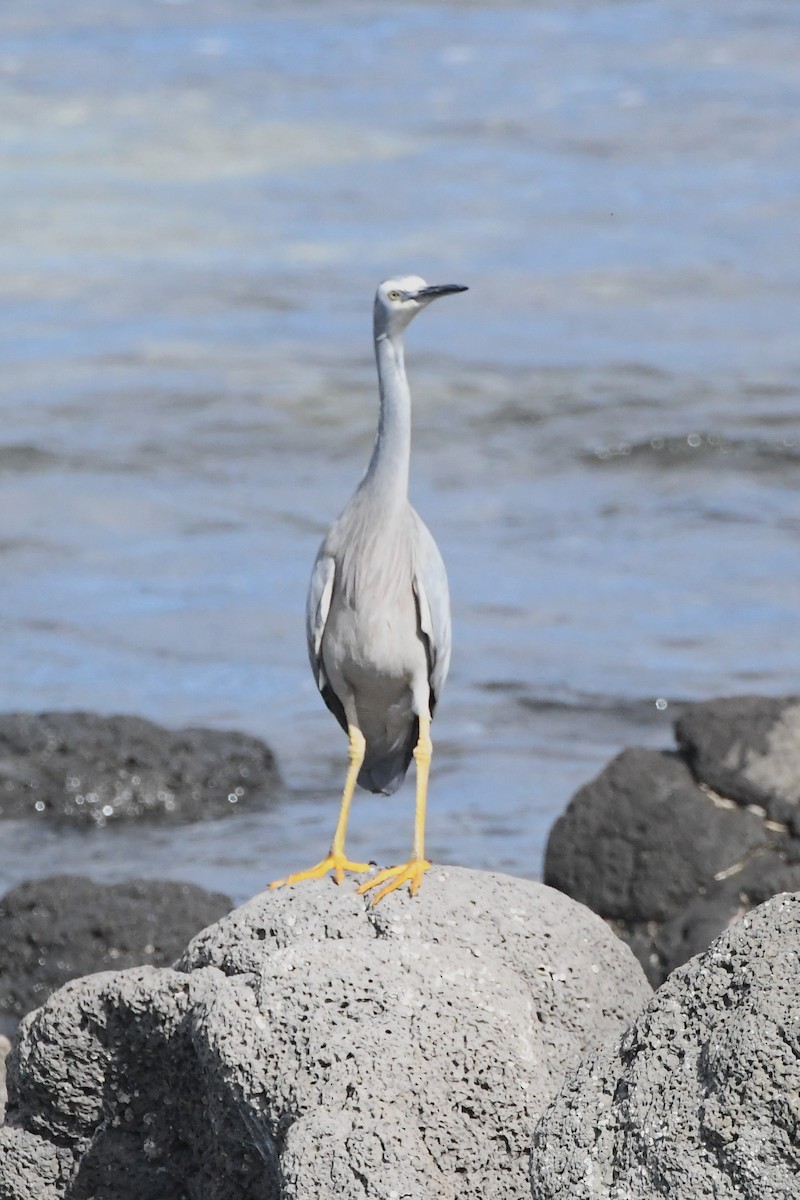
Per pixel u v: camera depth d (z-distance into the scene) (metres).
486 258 36.81
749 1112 5.21
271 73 55.78
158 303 33.41
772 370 29.77
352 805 14.07
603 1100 5.55
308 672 17.45
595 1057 5.70
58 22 65.25
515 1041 6.23
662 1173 5.29
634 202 41.44
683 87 53.56
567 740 15.46
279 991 6.22
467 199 41.66
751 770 11.39
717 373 29.56
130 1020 6.63
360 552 7.74
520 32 63.47
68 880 11.11
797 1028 5.25
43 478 24.23
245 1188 6.44
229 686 16.98
